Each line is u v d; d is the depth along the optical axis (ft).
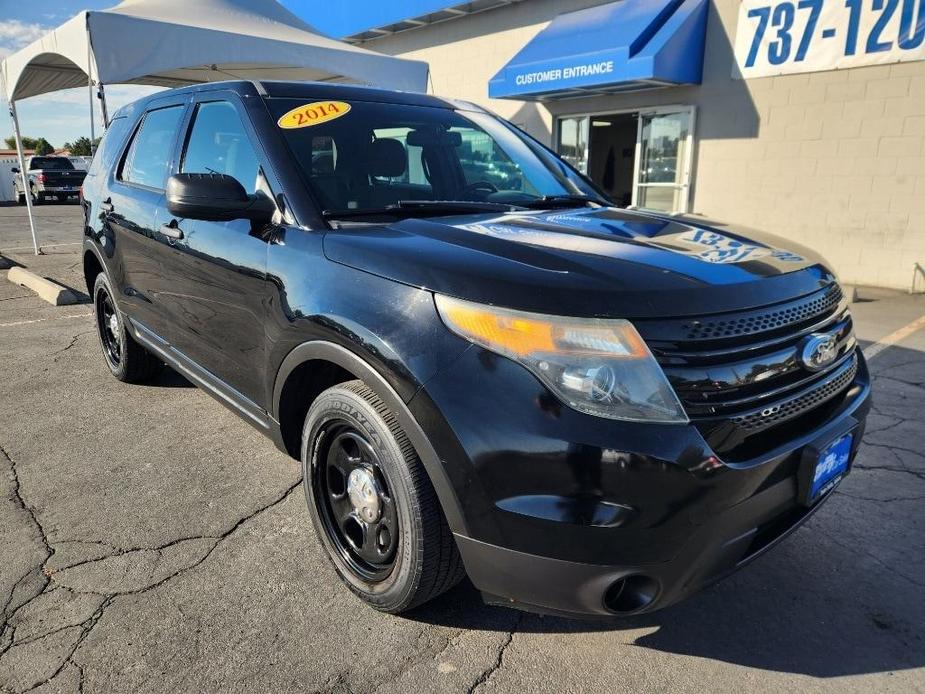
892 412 13.51
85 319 21.59
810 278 7.18
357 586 7.61
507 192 10.14
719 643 7.21
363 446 7.22
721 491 5.73
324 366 8.05
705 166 31.60
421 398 6.17
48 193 84.07
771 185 29.71
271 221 8.45
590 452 5.51
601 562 5.65
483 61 40.68
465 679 6.64
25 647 6.95
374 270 6.88
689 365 5.76
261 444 11.89
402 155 9.60
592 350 5.65
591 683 6.61
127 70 24.23
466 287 6.16
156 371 14.93
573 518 5.57
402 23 43.27
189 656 6.85
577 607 5.96
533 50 34.35
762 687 6.58
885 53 25.72
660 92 32.50
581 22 33.78
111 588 7.91
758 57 28.94
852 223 27.89
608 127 45.39
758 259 7.06
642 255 6.68
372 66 31.76
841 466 7.18
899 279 27.17
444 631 7.32
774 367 6.25
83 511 9.62
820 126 27.91
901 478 10.80
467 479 5.97
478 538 6.10
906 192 26.37
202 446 11.80
